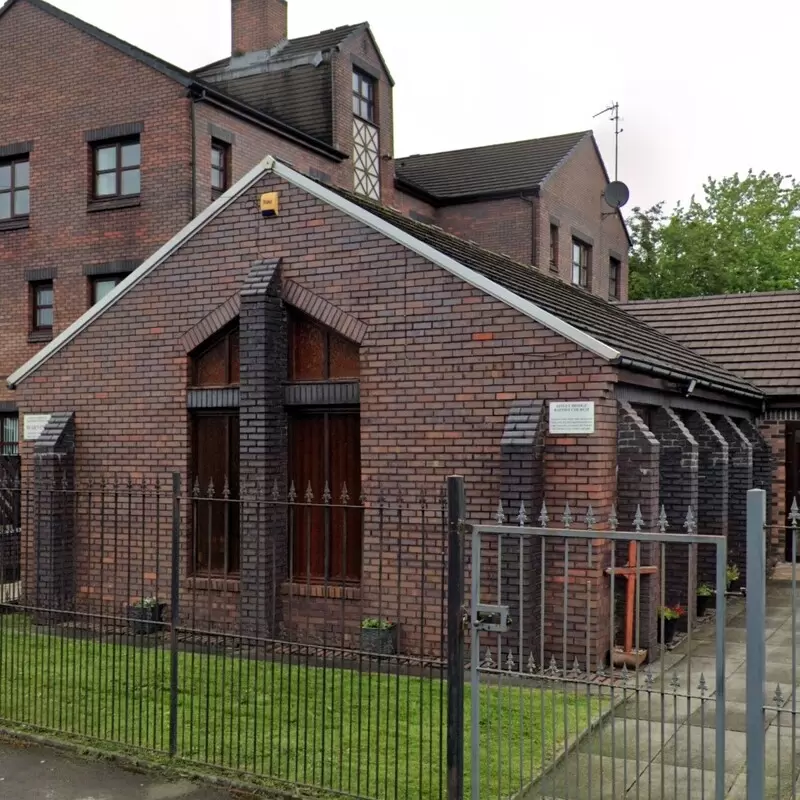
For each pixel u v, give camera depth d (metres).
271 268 10.88
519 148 30.86
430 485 10.10
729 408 14.78
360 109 24.80
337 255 10.66
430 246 10.16
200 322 11.41
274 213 10.98
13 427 20.69
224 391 11.28
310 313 10.80
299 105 23.86
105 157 19.66
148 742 7.14
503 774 6.39
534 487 9.37
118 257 19.20
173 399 11.56
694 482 11.16
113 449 11.93
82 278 19.62
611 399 9.68
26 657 9.31
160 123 18.78
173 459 11.55
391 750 6.82
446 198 28.45
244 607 10.39
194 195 18.67
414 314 10.25
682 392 11.73
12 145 20.47
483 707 7.76
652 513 9.73
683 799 6.06
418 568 10.02
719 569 4.96
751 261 45.06
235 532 11.26
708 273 43.00
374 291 10.45
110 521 11.73
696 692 8.40
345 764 6.61
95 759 6.98
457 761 5.59
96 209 19.45
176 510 6.95
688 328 18.62
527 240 27.66
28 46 20.34
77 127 19.72
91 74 19.56
